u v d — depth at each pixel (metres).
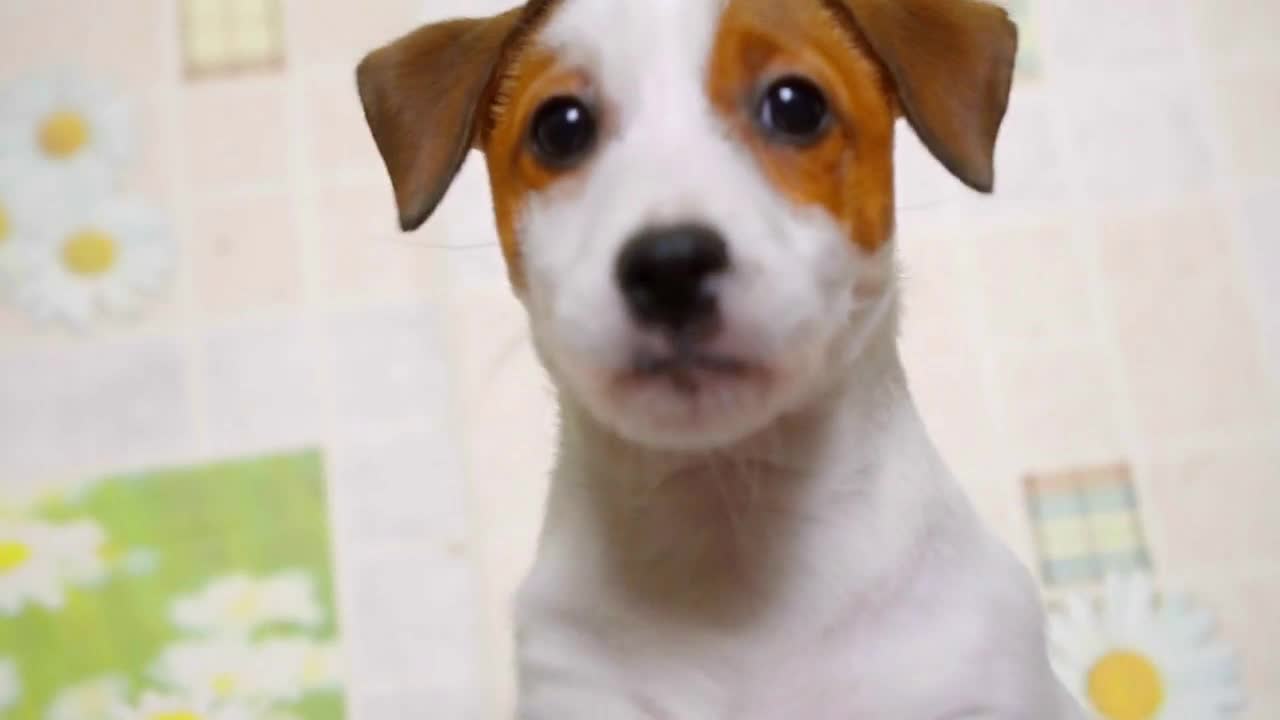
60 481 1.56
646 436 0.73
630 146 0.73
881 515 0.81
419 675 1.48
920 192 1.51
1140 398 1.48
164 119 1.62
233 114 1.61
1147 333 1.49
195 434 1.56
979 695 0.77
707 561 0.81
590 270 0.70
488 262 1.52
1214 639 1.44
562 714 0.81
